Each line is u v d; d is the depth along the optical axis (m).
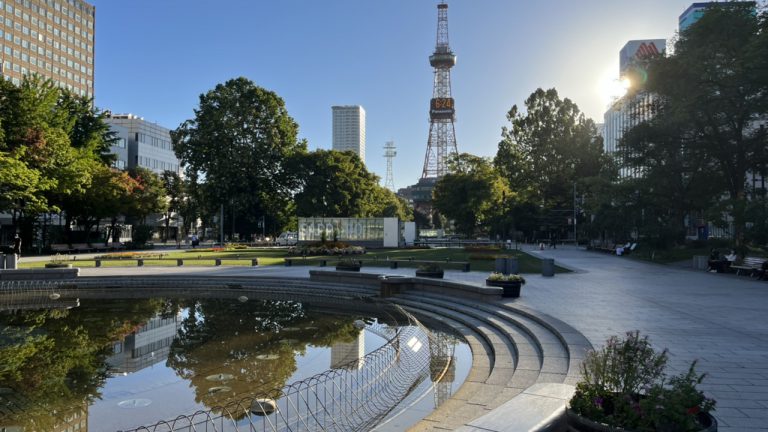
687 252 40.00
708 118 33.34
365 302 20.42
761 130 33.66
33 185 37.22
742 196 34.53
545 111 87.50
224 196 63.03
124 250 53.94
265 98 65.38
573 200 82.31
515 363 10.51
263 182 65.44
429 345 12.56
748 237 28.70
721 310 14.64
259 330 15.34
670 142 37.00
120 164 100.44
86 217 54.03
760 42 27.19
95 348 13.23
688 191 39.69
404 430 7.40
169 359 12.05
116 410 8.79
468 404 8.10
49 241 52.41
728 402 6.88
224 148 63.00
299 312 18.62
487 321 14.50
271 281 24.92
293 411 8.38
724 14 31.89
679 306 15.41
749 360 9.02
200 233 120.62
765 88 29.94
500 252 46.03
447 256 39.62
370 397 8.86
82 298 22.61
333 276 24.03
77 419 8.38
